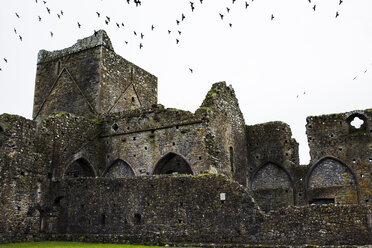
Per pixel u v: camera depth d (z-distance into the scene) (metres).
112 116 29.27
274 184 29.41
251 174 30.33
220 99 27.52
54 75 33.66
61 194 22.98
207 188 19.16
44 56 34.88
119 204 20.88
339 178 26.62
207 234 18.56
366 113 26.62
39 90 34.09
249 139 31.11
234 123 29.33
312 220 16.89
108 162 28.50
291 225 17.17
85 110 30.84
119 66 33.84
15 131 21.88
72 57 33.12
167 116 26.84
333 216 16.61
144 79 37.28
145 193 20.39
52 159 24.38
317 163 27.56
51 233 22.03
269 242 17.33
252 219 17.91
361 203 25.42
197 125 25.47
